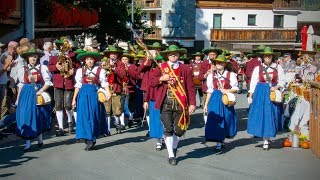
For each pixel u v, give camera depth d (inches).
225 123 360.8
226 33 1609.3
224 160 332.5
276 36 1663.4
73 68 433.4
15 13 665.0
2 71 402.0
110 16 978.1
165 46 421.4
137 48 506.6
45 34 810.8
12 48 424.8
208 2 1619.1
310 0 2166.6
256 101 366.9
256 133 364.2
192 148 374.9
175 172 296.5
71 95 429.1
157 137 361.4
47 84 362.6
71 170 299.0
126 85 457.1
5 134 397.7
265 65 370.3
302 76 512.4
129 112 476.4
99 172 294.4
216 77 364.2
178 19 1626.5
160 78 313.7
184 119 319.0
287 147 382.0
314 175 292.7
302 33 738.2
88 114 350.9
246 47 1578.5
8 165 311.1
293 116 388.5
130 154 348.5
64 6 767.7
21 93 350.9
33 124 349.4
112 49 452.4
